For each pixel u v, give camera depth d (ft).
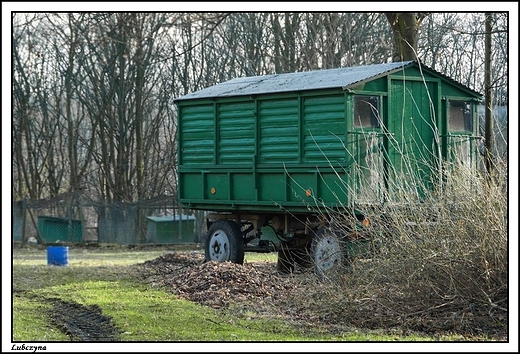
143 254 143.54
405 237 62.44
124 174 193.06
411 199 65.10
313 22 159.43
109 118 189.67
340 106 81.00
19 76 192.54
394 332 57.52
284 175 86.53
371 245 67.46
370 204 67.82
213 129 95.09
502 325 57.11
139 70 185.68
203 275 79.97
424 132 85.87
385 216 67.72
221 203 94.22
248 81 97.09
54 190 196.95
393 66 84.02
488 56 90.17
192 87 191.72
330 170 81.71
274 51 176.04
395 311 61.16
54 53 194.18
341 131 80.84
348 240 75.66
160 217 165.89
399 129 83.87
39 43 193.77
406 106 84.53
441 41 159.53
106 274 97.25
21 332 61.21
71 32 180.34
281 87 87.76
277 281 78.84
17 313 69.77
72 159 194.49
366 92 81.76
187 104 98.22
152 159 198.59
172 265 99.55
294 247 91.35
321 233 79.71
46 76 196.95
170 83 195.00
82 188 182.80
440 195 63.77
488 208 60.70
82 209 174.19
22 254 144.66
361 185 76.48
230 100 92.63
